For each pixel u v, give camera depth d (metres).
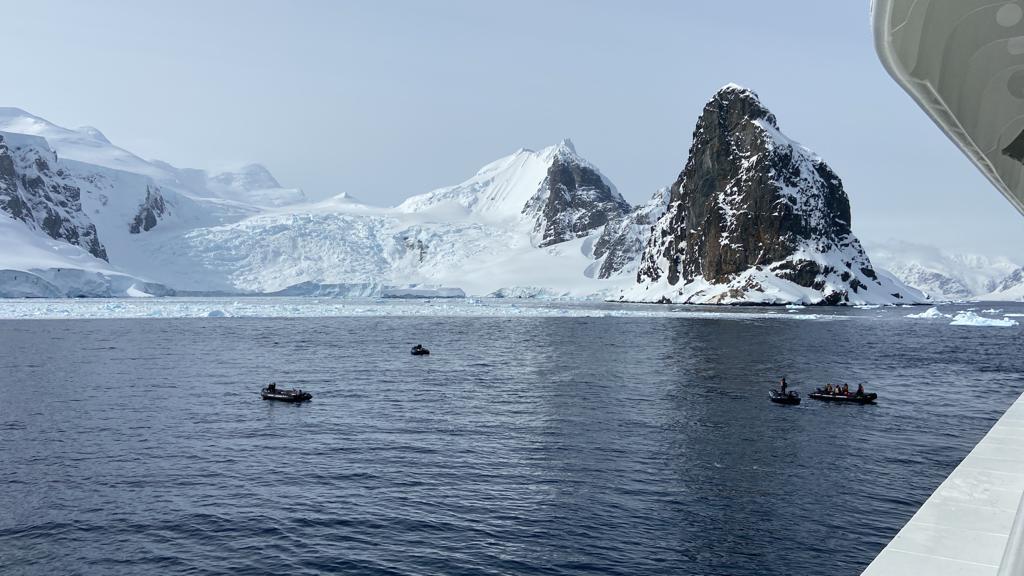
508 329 162.62
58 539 29.81
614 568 26.52
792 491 35.97
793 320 198.12
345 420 54.66
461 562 27.00
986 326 184.75
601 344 125.38
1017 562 5.57
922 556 9.26
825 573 26.20
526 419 55.06
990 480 12.63
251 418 55.56
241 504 33.94
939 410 59.84
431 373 84.56
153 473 39.47
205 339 131.50
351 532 30.12
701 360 99.62
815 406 61.72
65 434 49.78
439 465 41.00
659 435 49.31
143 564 27.11
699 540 29.25
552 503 33.94
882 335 147.25
